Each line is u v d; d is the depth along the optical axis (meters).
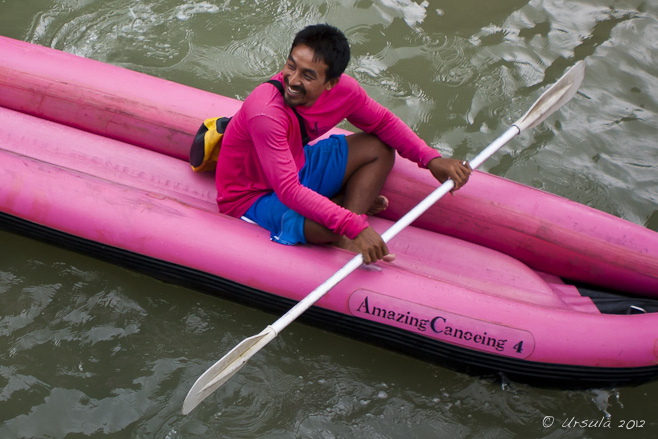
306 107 2.47
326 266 2.76
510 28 4.55
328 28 2.31
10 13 4.29
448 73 4.23
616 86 4.30
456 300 2.73
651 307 2.98
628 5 4.79
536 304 2.82
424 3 4.66
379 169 2.82
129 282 3.07
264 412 2.71
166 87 3.30
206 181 3.08
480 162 2.87
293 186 2.47
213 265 2.81
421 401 2.82
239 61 4.17
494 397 2.85
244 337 2.95
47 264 3.10
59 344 2.84
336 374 2.87
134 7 4.41
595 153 3.92
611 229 3.00
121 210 2.87
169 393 2.72
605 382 2.78
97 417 2.62
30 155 3.12
